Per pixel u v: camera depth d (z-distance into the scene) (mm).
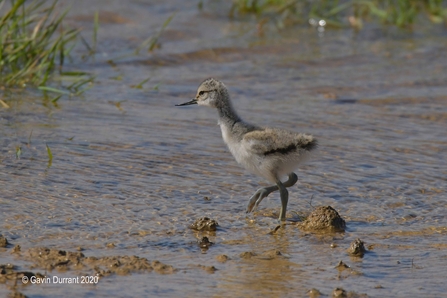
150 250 8719
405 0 22297
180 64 17922
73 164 11320
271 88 16516
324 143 13062
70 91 15258
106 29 19578
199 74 17250
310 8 22078
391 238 9414
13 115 13414
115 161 11609
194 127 13680
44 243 8688
